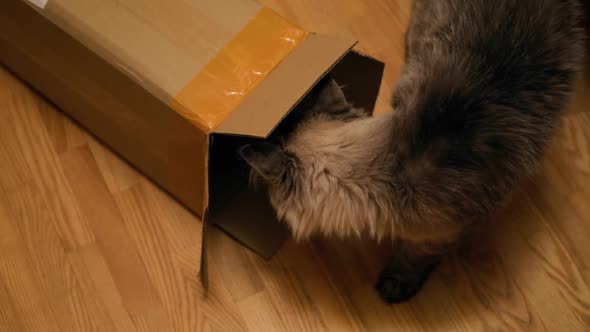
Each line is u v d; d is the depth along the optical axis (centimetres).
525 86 114
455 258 151
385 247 154
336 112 121
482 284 149
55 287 145
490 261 151
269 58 111
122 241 150
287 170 113
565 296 146
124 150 148
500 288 148
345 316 146
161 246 150
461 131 108
